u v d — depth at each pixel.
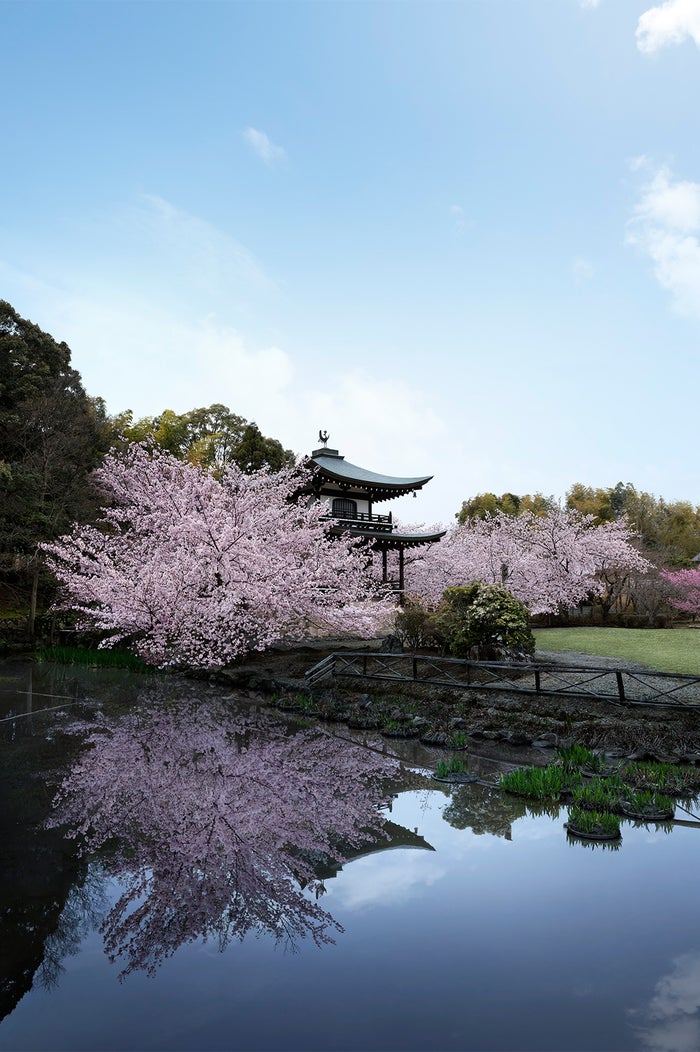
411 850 5.80
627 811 6.77
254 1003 3.47
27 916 4.45
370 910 4.65
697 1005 3.43
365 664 14.66
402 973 3.80
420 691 13.01
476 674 13.88
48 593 25.92
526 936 4.24
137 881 5.05
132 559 19.33
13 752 9.05
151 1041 3.13
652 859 5.58
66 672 18.05
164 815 6.61
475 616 14.68
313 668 15.40
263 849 5.77
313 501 28.73
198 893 4.88
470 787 7.78
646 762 8.56
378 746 9.92
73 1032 3.20
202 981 3.71
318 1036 3.17
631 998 3.51
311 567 19.75
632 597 32.88
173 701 13.63
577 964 3.88
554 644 19.34
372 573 28.31
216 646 17.77
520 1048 3.05
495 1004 3.45
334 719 11.77
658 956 3.97
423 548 32.25
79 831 6.09
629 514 49.91
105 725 11.00
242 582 17.70
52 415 26.75
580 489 59.62
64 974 3.76
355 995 3.55
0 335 29.72
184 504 19.33
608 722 9.77
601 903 4.73
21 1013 3.37
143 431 39.84
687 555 45.00
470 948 4.09
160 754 9.09
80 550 20.53
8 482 22.88
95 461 28.91
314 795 7.41
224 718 11.89
